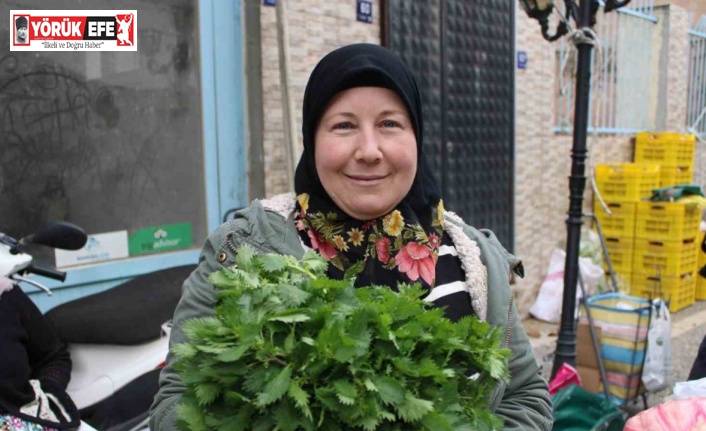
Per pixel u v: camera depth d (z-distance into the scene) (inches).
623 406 163.3
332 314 44.1
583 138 152.6
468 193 220.4
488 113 224.5
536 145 247.6
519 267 66.5
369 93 57.0
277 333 43.5
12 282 88.5
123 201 149.1
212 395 43.0
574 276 154.7
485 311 60.4
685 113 341.4
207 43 157.6
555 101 260.7
